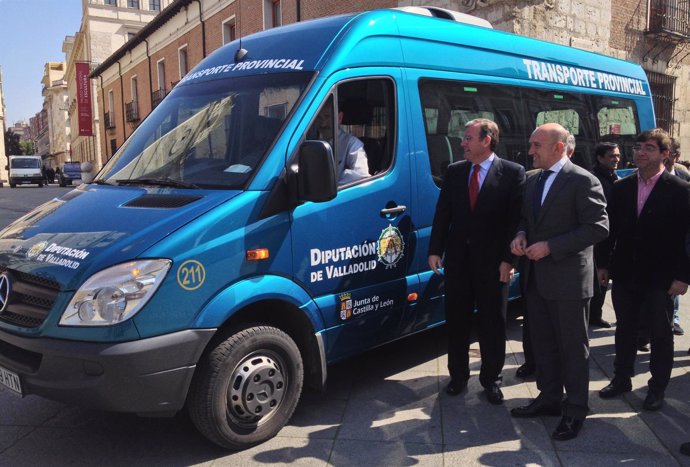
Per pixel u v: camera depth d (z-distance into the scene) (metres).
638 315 4.05
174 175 3.72
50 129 113.81
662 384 3.87
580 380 3.50
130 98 34.56
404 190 4.25
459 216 3.92
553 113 5.99
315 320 3.67
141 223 3.21
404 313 4.34
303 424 3.76
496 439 3.53
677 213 3.69
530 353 4.46
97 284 2.93
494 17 10.19
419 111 4.42
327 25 4.12
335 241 3.76
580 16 11.23
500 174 3.82
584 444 3.45
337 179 3.85
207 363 3.21
